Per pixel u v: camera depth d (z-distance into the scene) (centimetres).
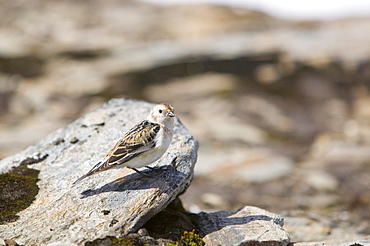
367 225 992
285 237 607
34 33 2664
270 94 2159
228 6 3362
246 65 2225
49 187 661
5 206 622
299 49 2297
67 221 583
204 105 1997
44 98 2048
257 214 681
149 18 3139
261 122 1900
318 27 2836
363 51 2266
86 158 720
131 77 2184
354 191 1248
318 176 1344
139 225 582
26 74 2258
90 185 651
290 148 1673
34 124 1877
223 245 597
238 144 1652
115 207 598
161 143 621
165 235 616
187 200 1163
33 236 561
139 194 614
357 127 1925
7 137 1709
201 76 2216
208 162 1462
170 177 644
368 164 1464
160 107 632
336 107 2095
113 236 557
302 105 2098
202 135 1712
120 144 616
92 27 2850
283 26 2870
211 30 2795
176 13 3272
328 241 746
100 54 2420
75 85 2138
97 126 808
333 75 2217
